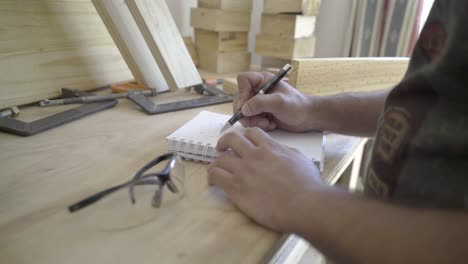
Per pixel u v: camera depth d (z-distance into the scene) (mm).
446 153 304
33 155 495
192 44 1196
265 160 403
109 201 379
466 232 217
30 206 375
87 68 829
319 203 313
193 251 322
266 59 1317
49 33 741
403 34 1181
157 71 867
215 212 382
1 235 327
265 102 562
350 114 595
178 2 1367
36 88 711
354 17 1272
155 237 337
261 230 356
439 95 326
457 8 320
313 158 485
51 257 304
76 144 540
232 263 310
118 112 708
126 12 807
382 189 375
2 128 568
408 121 352
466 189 282
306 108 581
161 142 561
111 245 323
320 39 1395
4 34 657
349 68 780
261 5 1410
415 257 223
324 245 287
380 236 247
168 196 396
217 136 540
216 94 852
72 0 794
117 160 491
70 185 419
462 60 301
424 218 242
